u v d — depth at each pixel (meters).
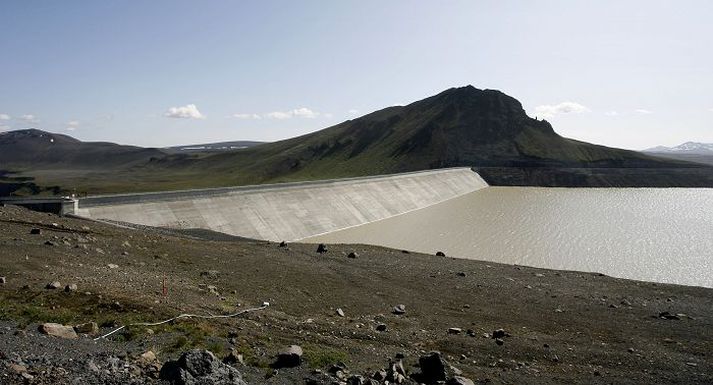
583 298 40.06
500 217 107.19
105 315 22.58
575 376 23.77
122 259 36.84
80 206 63.25
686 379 24.17
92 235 42.34
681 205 129.25
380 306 35.38
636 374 24.59
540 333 31.09
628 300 39.84
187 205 76.19
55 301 23.47
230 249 49.19
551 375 23.66
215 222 76.31
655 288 44.59
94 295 25.08
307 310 32.28
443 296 39.09
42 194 182.88
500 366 24.47
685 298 41.31
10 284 25.39
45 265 30.44
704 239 81.31
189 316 24.42
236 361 19.09
